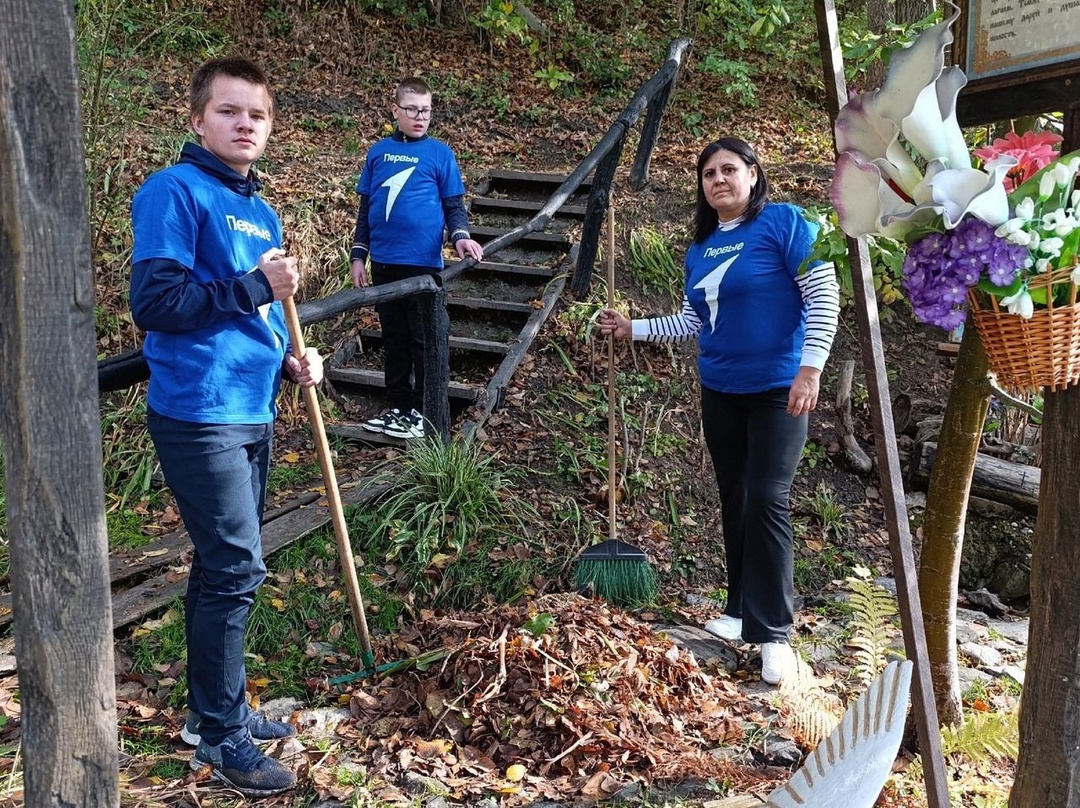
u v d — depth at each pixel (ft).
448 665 9.82
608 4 31.50
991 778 8.64
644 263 18.43
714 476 14.99
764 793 8.01
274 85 25.52
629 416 15.61
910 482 15.29
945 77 5.24
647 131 15.83
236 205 7.80
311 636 10.89
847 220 5.44
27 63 4.12
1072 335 5.25
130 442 14.35
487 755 8.69
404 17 29.50
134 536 12.60
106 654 4.71
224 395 7.58
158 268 7.02
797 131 25.66
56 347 4.33
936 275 5.19
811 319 9.55
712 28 29.96
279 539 11.93
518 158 23.88
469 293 18.52
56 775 4.63
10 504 4.43
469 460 13.39
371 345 17.61
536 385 16.15
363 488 13.21
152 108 21.38
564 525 13.34
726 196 10.09
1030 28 5.72
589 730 8.75
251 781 8.00
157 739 8.81
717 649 10.91
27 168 4.17
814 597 12.96
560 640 9.79
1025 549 13.85
